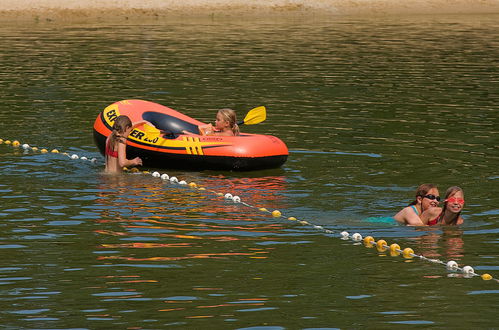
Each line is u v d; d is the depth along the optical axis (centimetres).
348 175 2097
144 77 3722
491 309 1213
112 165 2152
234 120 2295
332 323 1159
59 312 1195
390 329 1138
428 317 1183
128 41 5094
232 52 4619
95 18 6762
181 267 1395
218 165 2186
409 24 6550
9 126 2686
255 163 2164
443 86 3541
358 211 1780
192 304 1227
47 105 3062
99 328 1138
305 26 6291
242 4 7369
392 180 2039
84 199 1856
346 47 4906
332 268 1402
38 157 2284
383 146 2422
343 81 3669
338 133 2608
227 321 1165
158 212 1758
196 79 3684
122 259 1437
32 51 4572
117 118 2150
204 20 6731
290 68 4050
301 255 1470
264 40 5244
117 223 1667
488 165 2181
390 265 1420
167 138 2250
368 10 7669
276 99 3200
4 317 1176
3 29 5788
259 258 1451
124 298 1252
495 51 4772
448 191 1669
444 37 5525
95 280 1330
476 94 3341
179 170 2227
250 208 1800
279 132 2617
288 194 1925
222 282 1323
